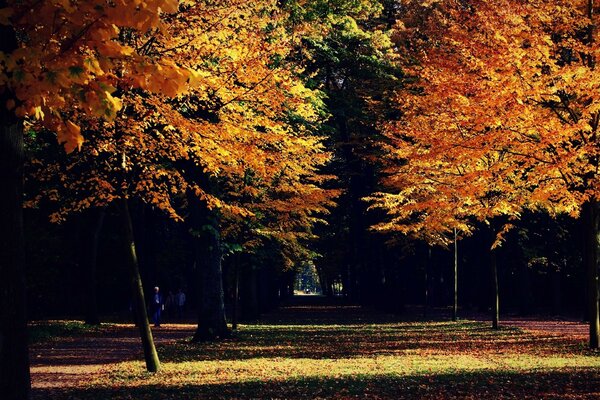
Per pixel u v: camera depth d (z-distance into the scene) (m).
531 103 15.49
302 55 20.11
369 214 41.09
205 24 12.15
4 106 5.56
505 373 12.24
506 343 19.34
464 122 16.25
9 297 5.57
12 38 5.48
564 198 15.67
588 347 16.95
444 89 16.47
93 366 15.00
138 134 11.75
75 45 5.09
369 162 33.16
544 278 49.62
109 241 39.16
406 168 22.92
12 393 5.52
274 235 27.61
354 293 61.69
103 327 28.91
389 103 29.56
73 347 20.09
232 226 25.16
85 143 12.17
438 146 16.28
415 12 30.64
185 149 11.98
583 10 16.64
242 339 21.19
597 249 16.77
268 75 12.32
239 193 22.08
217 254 21.25
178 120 11.59
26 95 4.93
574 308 47.50
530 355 15.88
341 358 15.81
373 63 27.67
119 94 11.38
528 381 11.15
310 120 17.61
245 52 12.32
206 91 12.47
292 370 13.45
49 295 33.69
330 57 23.56
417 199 25.66
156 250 42.47
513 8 15.92
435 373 12.48
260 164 12.50
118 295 46.88
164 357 16.42
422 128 18.80
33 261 31.22
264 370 13.51
